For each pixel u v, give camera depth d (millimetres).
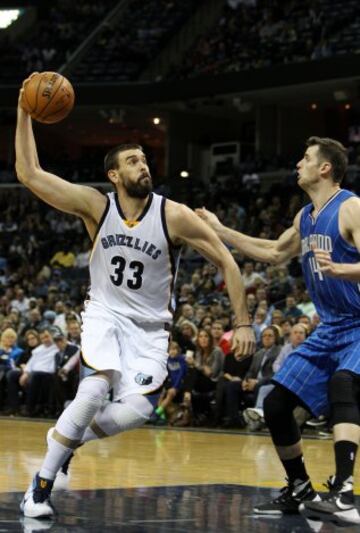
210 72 25578
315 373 5027
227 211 22250
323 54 23359
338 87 24000
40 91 4973
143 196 5020
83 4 31625
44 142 32688
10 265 23344
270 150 27016
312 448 10008
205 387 13172
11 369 15055
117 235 5035
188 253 20375
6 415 14969
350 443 4703
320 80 22938
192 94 25375
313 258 5090
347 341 4938
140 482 6492
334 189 5109
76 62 28891
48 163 29344
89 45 29516
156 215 5023
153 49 28719
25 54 29938
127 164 4996
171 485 6281
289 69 23453
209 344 13328
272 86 23812
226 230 5578
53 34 30734
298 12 26078
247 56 25000
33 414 14711
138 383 4914
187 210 5047
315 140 5156
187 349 13859
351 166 22266
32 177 5062
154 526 4477
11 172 28281
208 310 14930
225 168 26234
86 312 5066
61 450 4770
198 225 5023
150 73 28375
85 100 26844
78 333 14617
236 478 6941
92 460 8188
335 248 5008
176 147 28484
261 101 26312
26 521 4555
